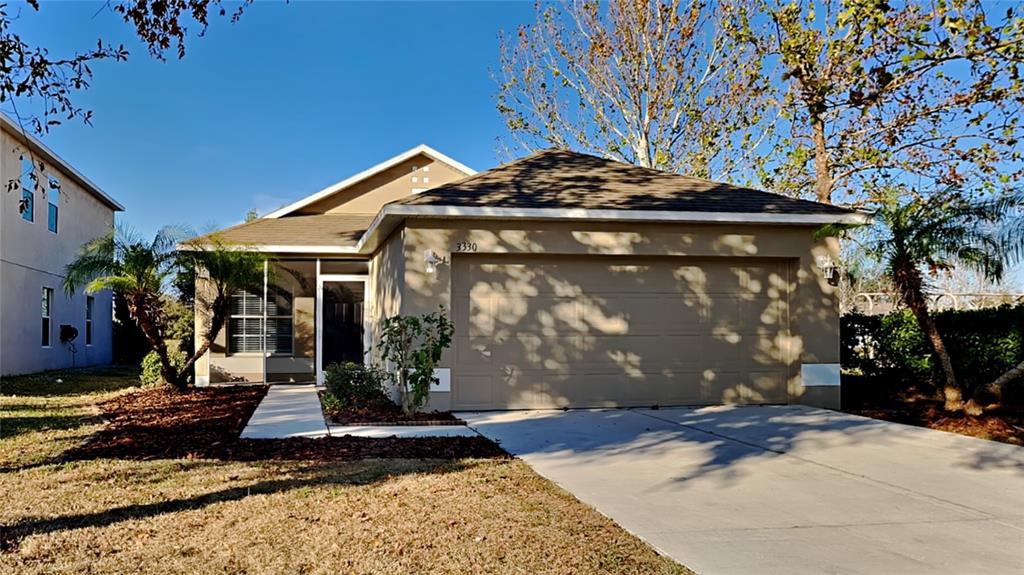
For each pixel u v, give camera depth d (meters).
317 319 15.05
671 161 20.52
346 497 5.61
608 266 10.88
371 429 8.98
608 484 6.17
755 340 11.22
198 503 5.46
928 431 8.89
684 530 4.86
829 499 5.75
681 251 10.77
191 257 13.12
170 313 19.64
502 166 12.58
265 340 15.23
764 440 8.26
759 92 18.69
